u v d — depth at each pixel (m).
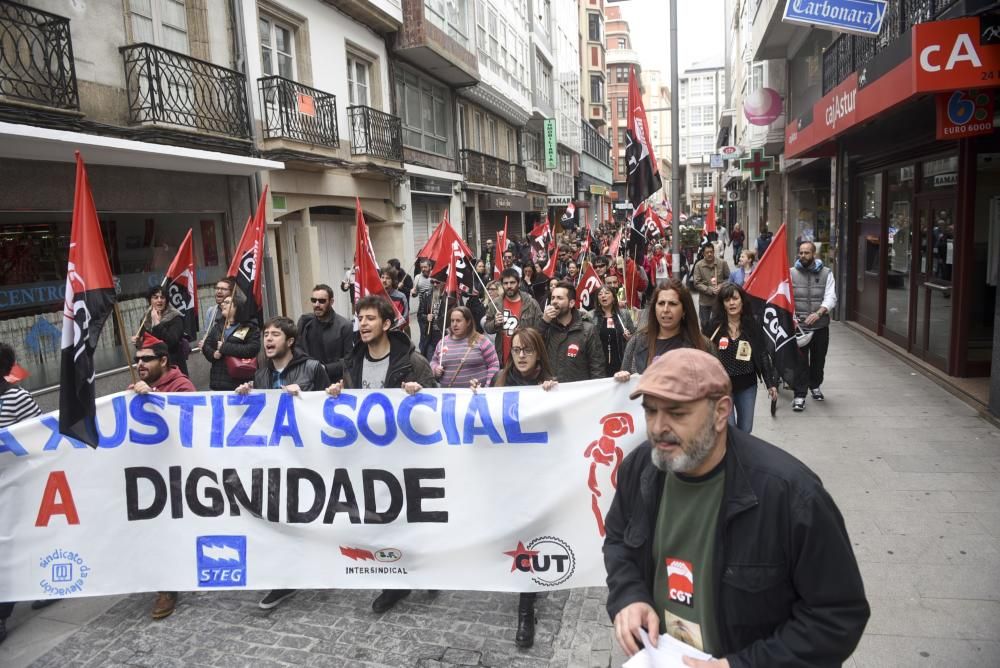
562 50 43.09
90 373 3.80
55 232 8.73
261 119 12.57
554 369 5.54
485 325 7.86
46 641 4.01
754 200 34.50
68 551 4.18
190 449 4.21
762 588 1.86
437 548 4.08
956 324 8.22
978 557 4.35
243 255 6.61
